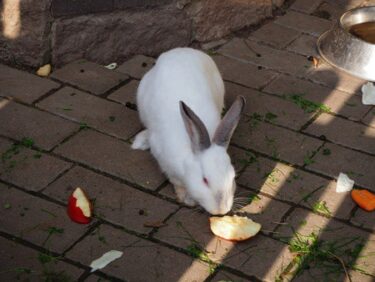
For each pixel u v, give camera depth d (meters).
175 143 1.33
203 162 1.28
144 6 1.72
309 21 1.92
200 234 1.31
